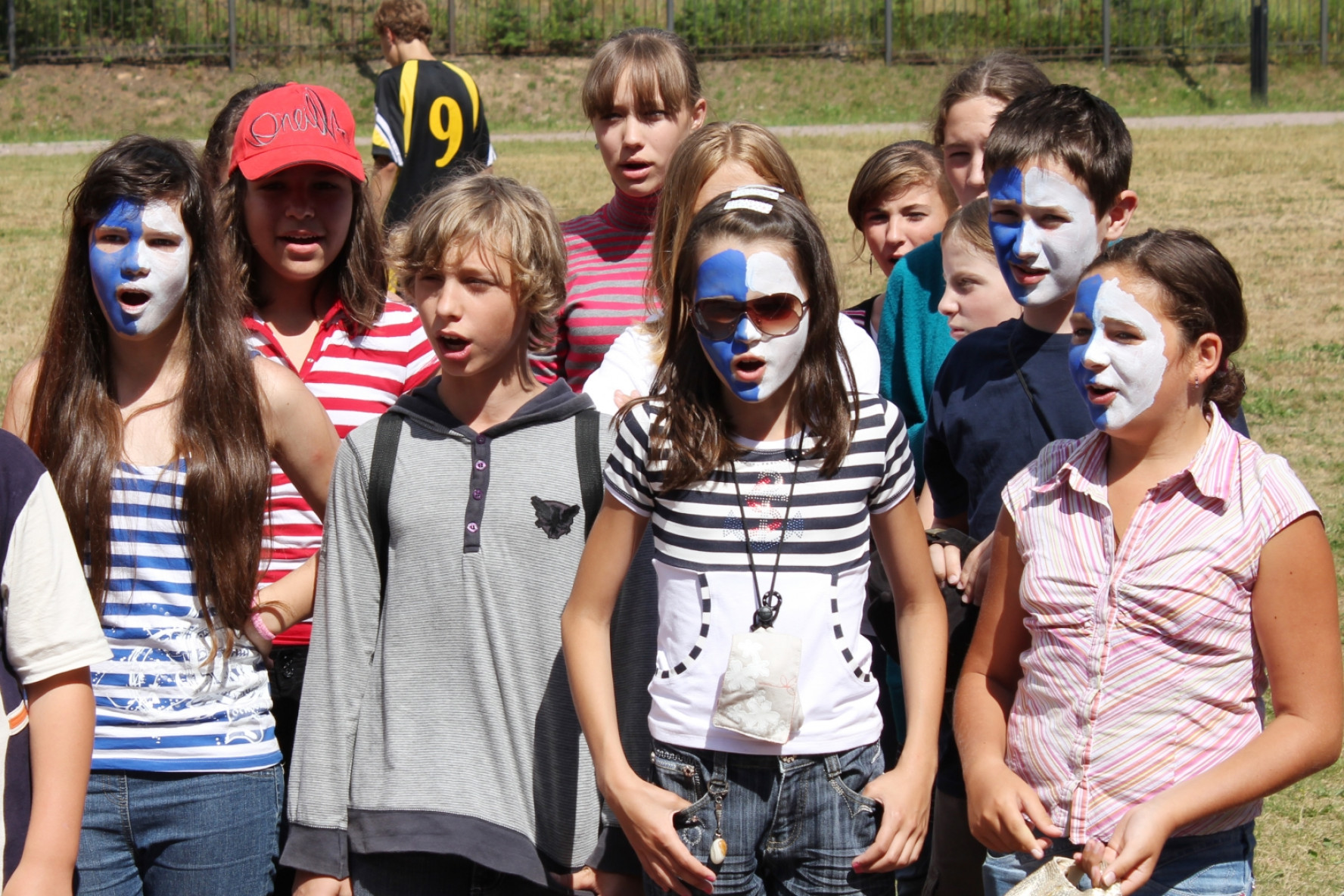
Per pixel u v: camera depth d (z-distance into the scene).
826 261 2.72
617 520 2.79
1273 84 27.03
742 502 2.70
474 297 3.01
